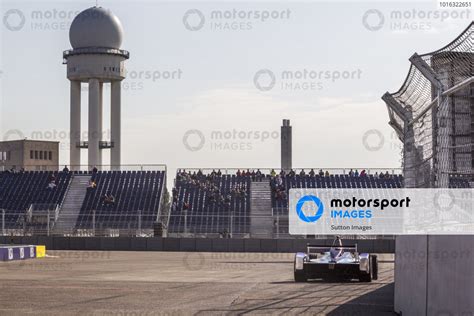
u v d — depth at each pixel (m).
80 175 94.44
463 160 15.80
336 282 32.59
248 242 70.75
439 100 16.36
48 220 76.62
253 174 92.12
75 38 110.06
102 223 76.44
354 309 21.14
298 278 32.59
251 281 32.50
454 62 16.09
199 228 77.69
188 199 87.31
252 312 20.19
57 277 34.19
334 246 35.03
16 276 34.81
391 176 90.19
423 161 18.44
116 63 110.31
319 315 19.69
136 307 21.41
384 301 23.58
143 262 49.56
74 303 22.48
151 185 91.75
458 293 15.40
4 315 19.48
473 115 15.53
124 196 89.88
